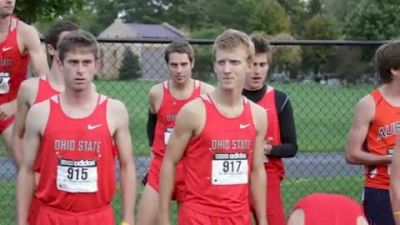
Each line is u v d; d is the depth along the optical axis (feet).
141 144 83.30
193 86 42.29
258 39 37.81
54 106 30.01
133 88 71.10
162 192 31.42
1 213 53.83
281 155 37.86
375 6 208.85
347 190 64.28
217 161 30.60
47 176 30.22
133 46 65.31
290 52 72.49
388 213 35.32
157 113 42.52
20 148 35.55
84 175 29.96
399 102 35.06
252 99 38.19
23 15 89.86
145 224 40.55
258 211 32.32
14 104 41.55
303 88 74.84
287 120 38.45
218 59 30.09
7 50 40.45
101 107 30.14
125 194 30.86
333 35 267.39
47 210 30.60
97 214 30.66
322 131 94.73
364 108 35.19
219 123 30.42
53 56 34.83
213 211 30.78
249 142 30.83
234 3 325.62
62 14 93.76
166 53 42.16
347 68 69.92
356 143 35.32
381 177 35.32
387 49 34.78
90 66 29.48
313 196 24.02
